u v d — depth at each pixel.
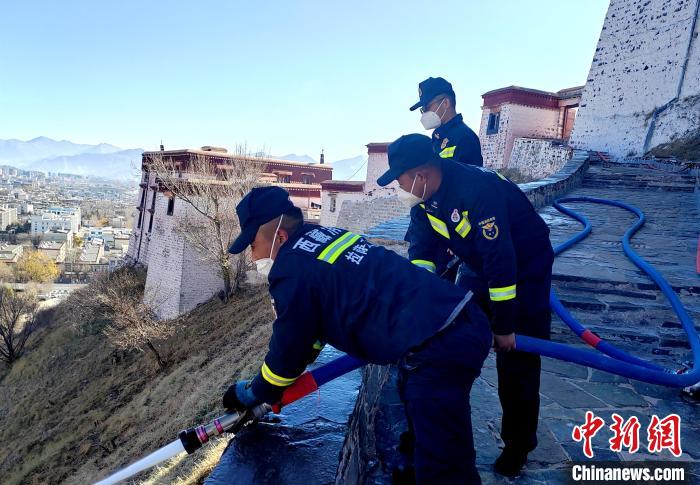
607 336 4.56
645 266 5.12
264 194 1.73
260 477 1.68
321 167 34.75
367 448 2.66
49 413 21.39
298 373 1.69
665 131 18.62
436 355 1.65
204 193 23.44
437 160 2.05
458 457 1.68
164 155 28.23
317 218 30.94
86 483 12.38
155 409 15.50
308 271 1.60
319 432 1.92
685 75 18.42
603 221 9.11
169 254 26.53
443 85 3.09
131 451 12.59
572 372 3.91
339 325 1.63
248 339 17.45
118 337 22.22
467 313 1.74
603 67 22.30
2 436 21.78
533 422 2.36
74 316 31.17
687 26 18.58
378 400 3.18
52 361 28.09
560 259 6.29
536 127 25.34
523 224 2.25
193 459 7.01
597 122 22.14
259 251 1.78
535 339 2.22
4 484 16.25
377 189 24.80
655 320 4.78
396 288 1.64
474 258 2.20
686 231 8.27
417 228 2.45
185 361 18.98
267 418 2.06
